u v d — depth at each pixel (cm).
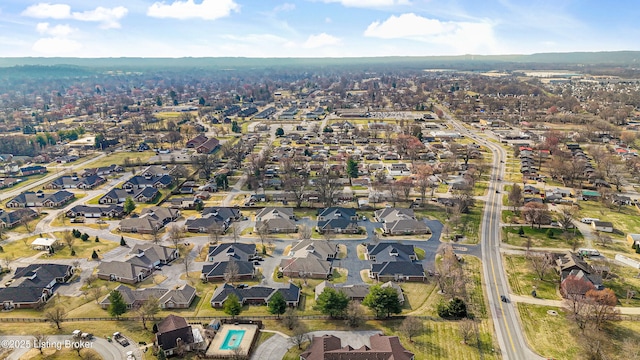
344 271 13775
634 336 10312
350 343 10081
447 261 13662
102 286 12812
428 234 16550
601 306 10756
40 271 12875
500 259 14500
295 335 10362
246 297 11962
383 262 13625
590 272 13162
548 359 9575
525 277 13300
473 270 13725
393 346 9344
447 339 10256
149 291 12106
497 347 9994
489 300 12025
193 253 15012
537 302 11906
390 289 11219
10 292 11781
